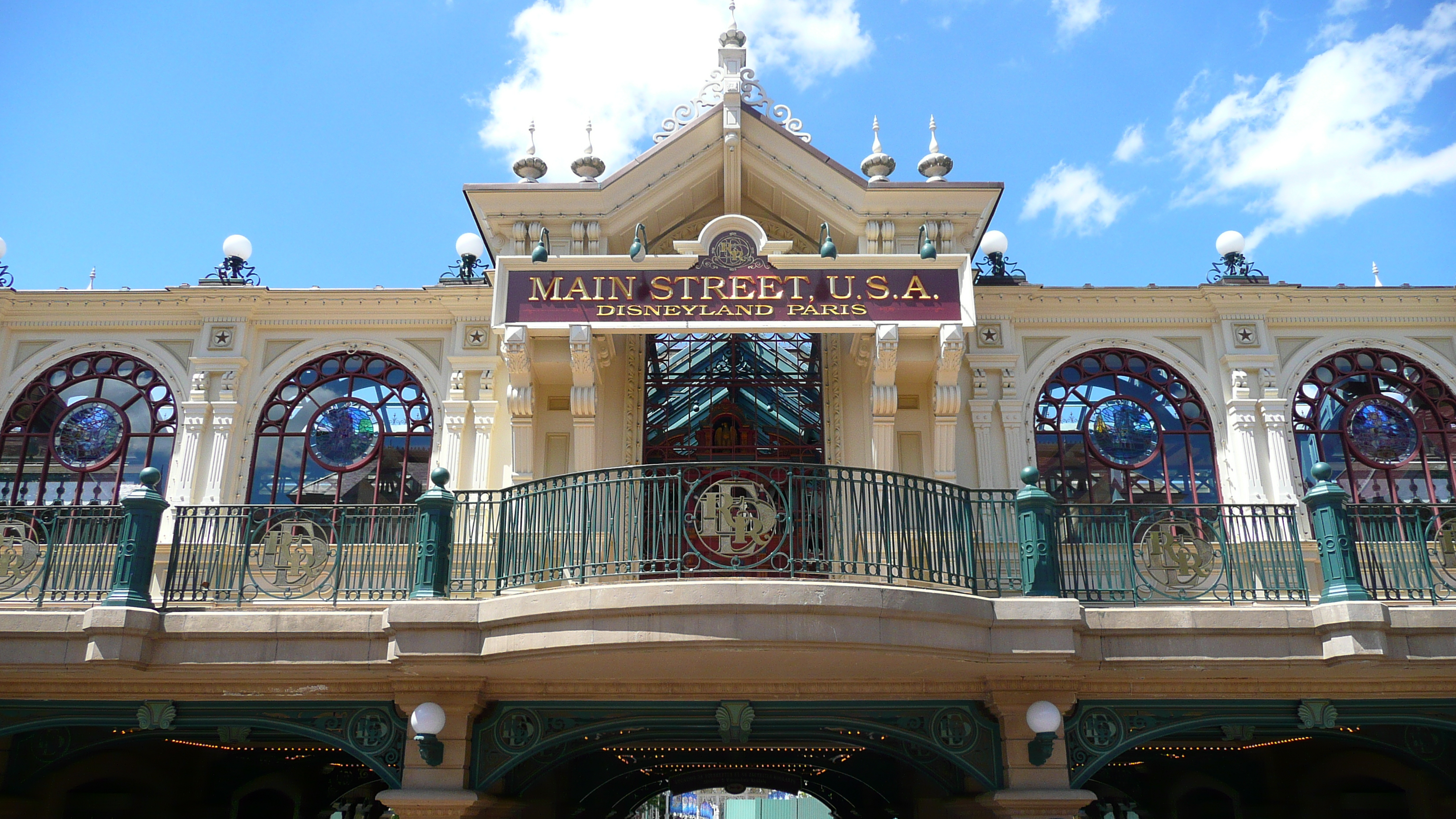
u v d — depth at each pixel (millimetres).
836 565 9867
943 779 9594
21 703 8508
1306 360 12062
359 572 9055
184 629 8203
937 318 10328
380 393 12078
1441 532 8820
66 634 8078
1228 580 8758
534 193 11164
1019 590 9305
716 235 10492
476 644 7922
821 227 11656
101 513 10609
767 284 10375
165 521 11312
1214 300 12102
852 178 11117
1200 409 11969
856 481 8742
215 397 11859
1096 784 12586
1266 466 11578
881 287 10406
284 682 8430
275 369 12094
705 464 8133
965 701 8703
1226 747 11180
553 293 10406
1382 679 8508
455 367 11891
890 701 8680
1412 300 12180
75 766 10352
